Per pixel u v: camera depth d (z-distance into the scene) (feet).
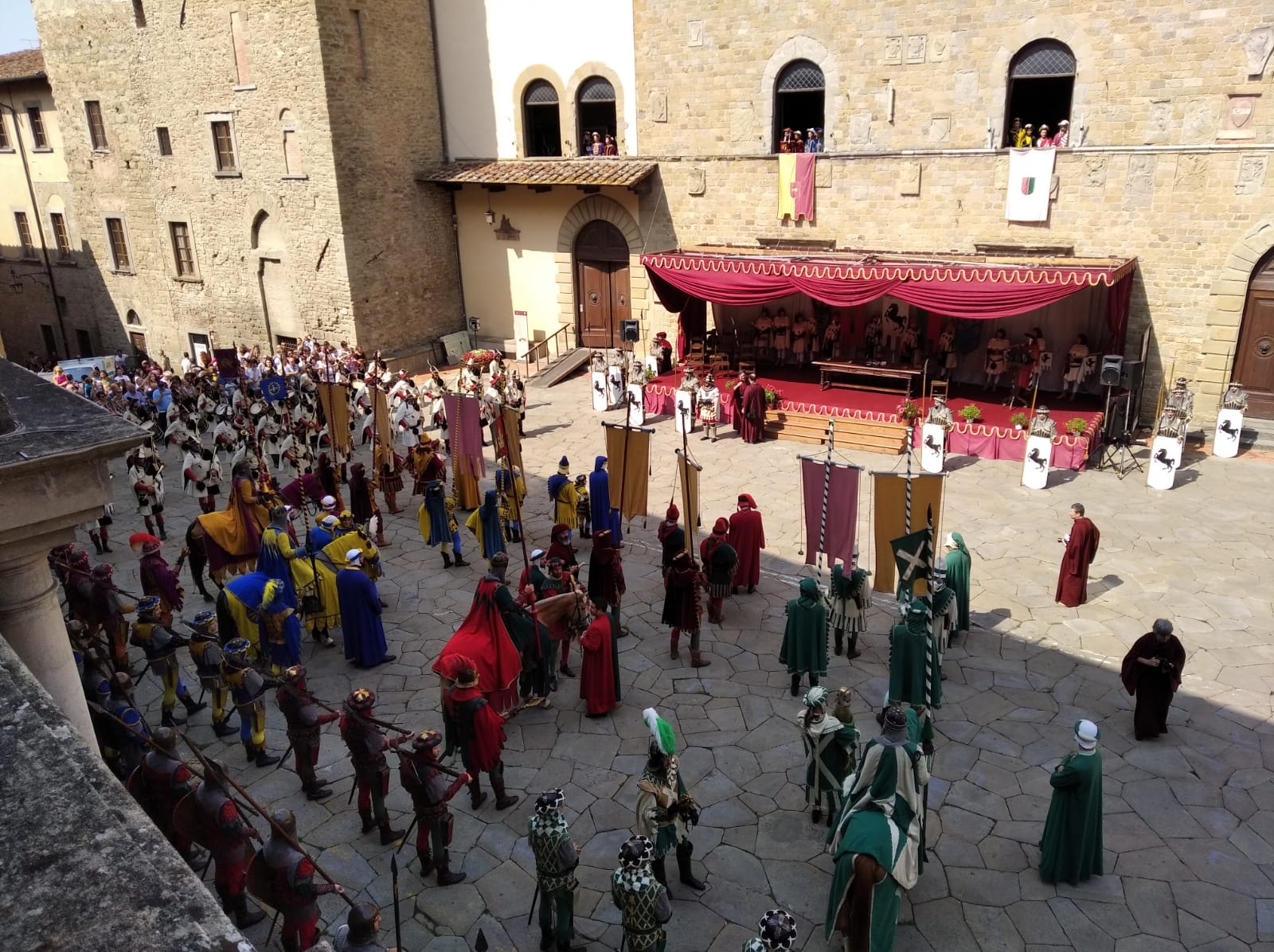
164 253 109.60
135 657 44.86
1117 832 31.32
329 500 50.03
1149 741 35.91
